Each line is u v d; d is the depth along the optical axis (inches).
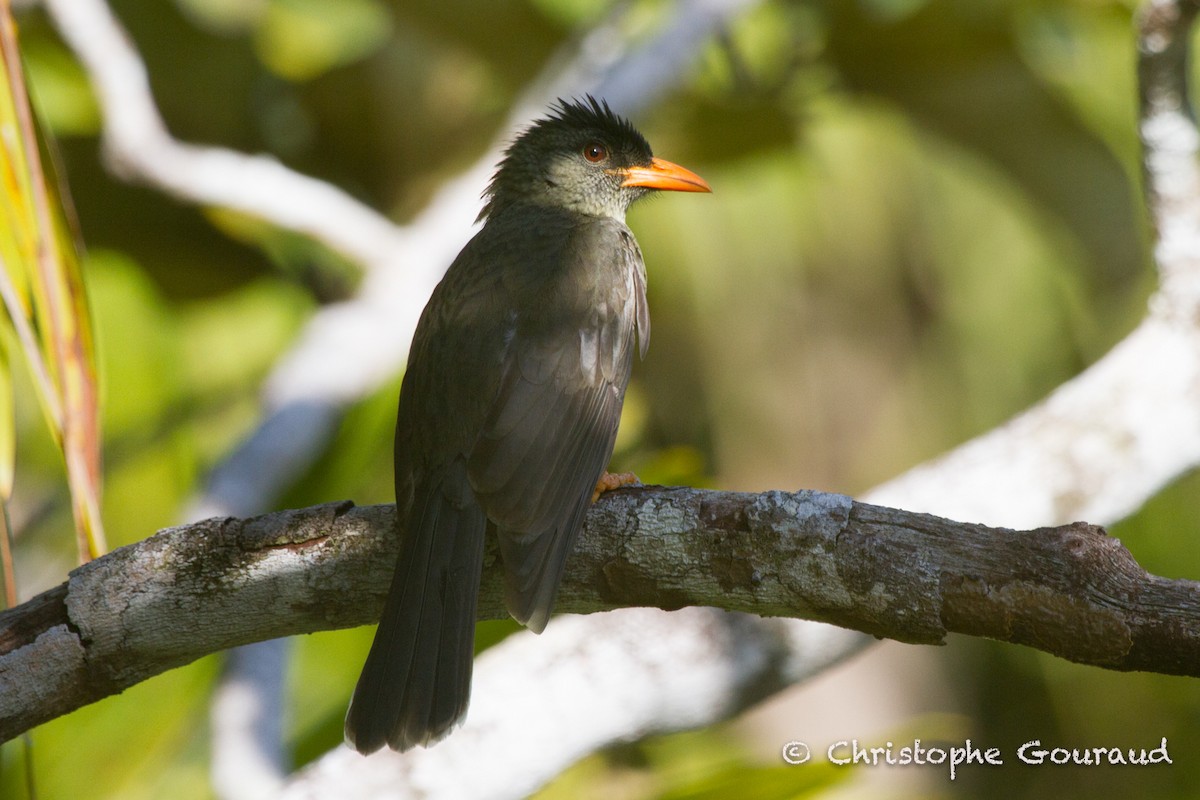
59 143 510.6
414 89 547.8
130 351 498.6
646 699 323.0
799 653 326.3
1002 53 516.4
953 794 581.6
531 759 318.3
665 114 508.4
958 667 601.6
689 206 514.9
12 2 474.3
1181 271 356.2
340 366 430.0
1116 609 218.5
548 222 350.3
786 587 241.9
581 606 263.0
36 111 272.4
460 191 464.4
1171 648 215.8
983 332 537.6
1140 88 353.1
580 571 257.4
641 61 471.2
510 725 316.8
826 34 517.3
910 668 598.2
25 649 253.8
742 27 535.5
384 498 407.2
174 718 366.6
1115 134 533.0
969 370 542.0
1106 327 545.6
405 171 567.8
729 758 455.8
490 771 315.6
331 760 318.0
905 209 534.0
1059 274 540.7
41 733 351.3
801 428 547.5
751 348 537.6
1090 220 548.1
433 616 267.7
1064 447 350.9
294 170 569.6
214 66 542.3
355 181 575.5
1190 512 501.0
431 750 314.2
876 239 532.4
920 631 232.1
